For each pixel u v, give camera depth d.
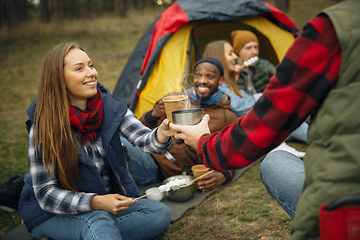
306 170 0.94
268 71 3.67
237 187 2.69
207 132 1.38
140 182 2.83
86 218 1.53
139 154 2.76
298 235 0.93
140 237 1.81
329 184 0.84
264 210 2.22
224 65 3.30
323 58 0.90
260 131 1.06
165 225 1.88
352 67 0.83
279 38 3.84
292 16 12.49
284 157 1.51
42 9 18.31
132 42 12.13
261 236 1.91
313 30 0.92
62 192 1.59
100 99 1.73
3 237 2.09
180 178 2.48
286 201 1.39
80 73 1.59
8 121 5.55
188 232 2.06
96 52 10.98
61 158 1.58
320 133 0.90
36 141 1.59
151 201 1.90
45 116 1.58
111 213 1.59
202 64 2.71
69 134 1.59
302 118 0.99
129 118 1.86
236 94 3.31
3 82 8.63
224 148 1.18
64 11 21.52
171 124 1.44
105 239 1.42
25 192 1.80
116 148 1.76
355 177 0.80
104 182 1.80
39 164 1.60
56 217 1.65
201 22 3.67
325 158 0.87
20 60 10.88
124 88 4.07
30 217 1.72
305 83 0.93
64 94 1.58
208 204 2.43
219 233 2.01
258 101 1.06
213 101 2.78
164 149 1.74
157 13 17.81
